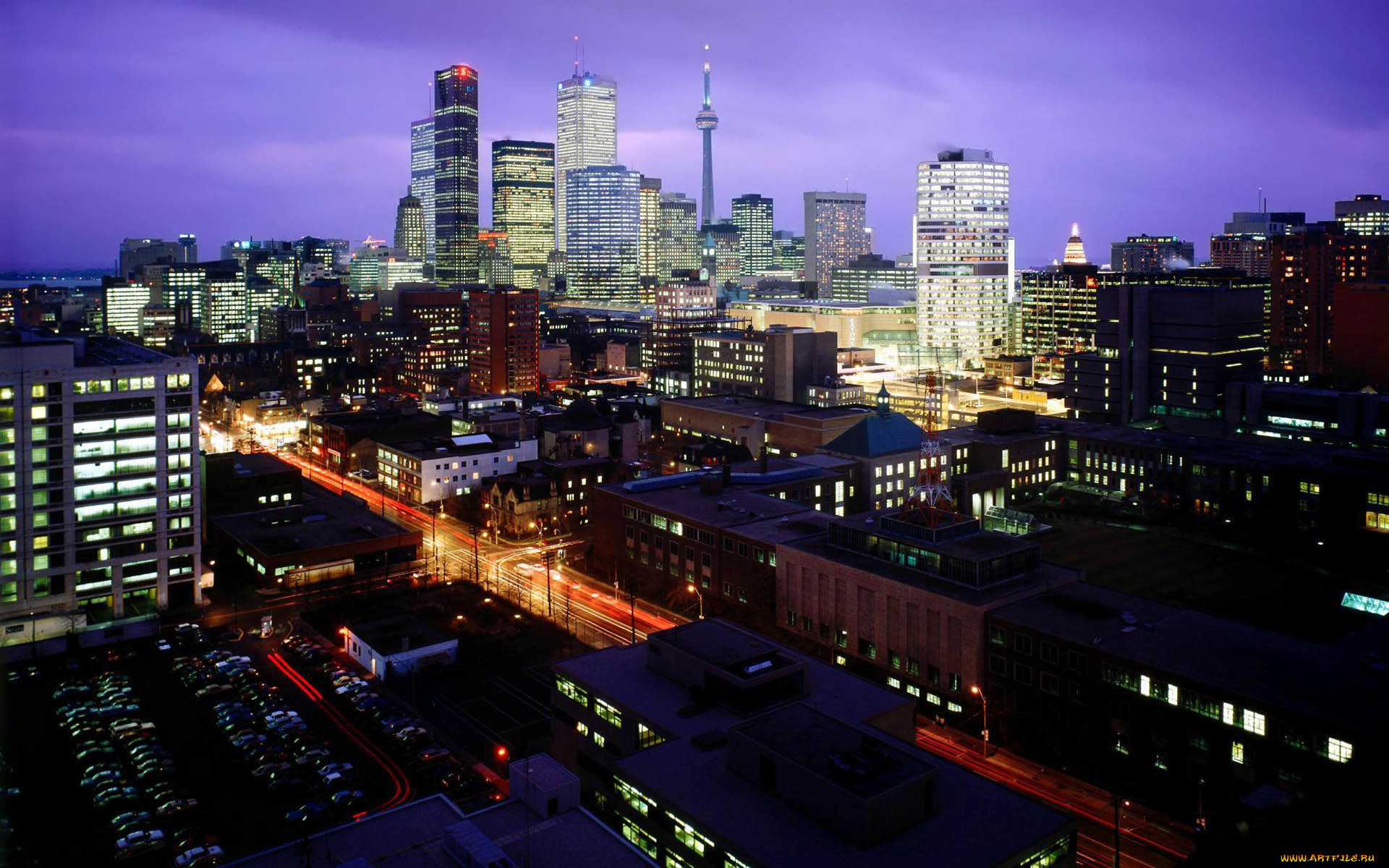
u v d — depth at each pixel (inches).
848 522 6264.8
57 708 5536.4
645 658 4852.4
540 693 5708.7
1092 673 4714.6
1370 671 4370.1
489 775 4763.8
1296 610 6717.5
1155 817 4382.4
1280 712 4050.2
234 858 4074.8
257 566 7741.1
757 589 6545.3
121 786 4601.4
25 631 6417.3
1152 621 5022.1
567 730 4722.0
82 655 6309.1
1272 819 2556.6
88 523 6663.4
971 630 5206.7
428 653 6048.2
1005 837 3265.3
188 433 6993.1
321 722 5378.9
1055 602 5305.1
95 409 6633.9
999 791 3560.5
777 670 4323.3
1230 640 4761.3
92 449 6648.6
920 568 5753.0
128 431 6761.8
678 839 3499.0
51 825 4347.9
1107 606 5211.6
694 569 7096.5
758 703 4232.3
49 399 6481.3
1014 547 5679.1
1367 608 6545.3
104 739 5093.5
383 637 6176.2
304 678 5969.5
